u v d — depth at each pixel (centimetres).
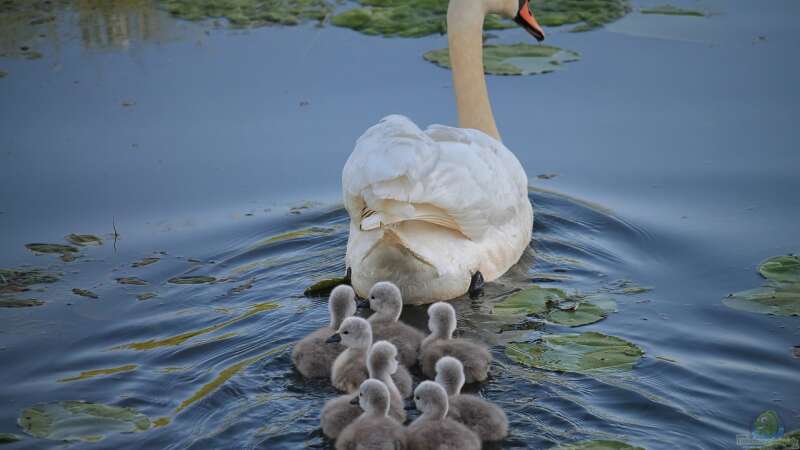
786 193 1178
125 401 834
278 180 1246
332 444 771
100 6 1728
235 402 826
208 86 1441
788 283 1004
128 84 1445
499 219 1009
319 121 1347
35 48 1559
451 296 988
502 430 770
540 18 1652
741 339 905
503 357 885
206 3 1745
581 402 809
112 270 1072
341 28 1630
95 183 1234
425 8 1714
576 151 1285
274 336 930
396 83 1435
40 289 1032
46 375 881
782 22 1577
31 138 1316
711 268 1047
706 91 1385
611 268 1057
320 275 1055
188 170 1261
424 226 980
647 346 896
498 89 1421
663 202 1181
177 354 906
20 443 771
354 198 916
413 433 765
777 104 1346
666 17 1631
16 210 1180
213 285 1040
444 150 937
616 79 1434
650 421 785
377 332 921
